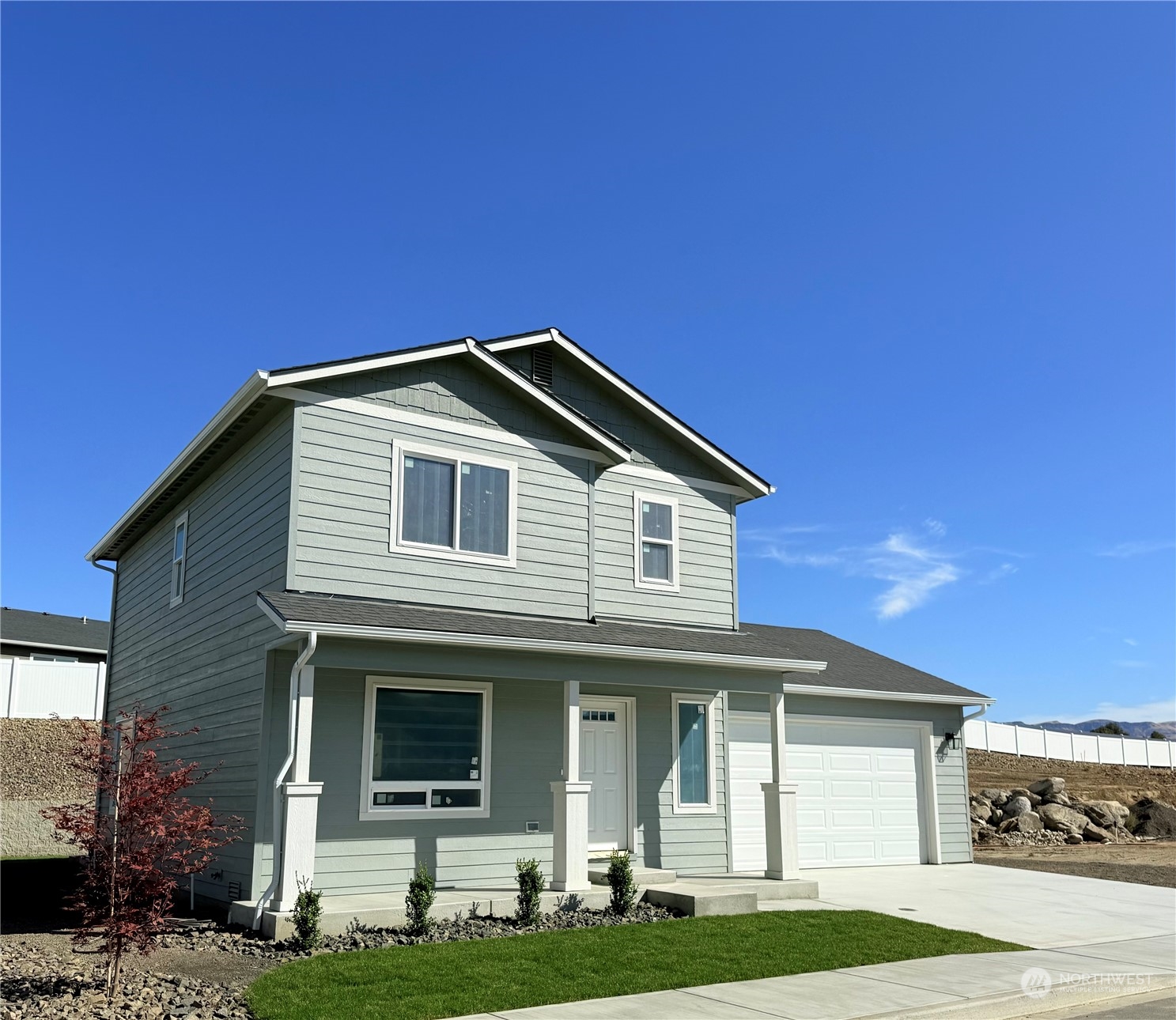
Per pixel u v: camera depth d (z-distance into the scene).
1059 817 26.53
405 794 12.90
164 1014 7.54
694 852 15.52
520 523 14.64
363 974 8.81
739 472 17.48
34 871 19.14
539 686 14.34
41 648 38.81
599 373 16.27
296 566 12.53
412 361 13.82
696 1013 8.01
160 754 16.25
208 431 14.20
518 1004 8.15
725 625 17.05
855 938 11.13
